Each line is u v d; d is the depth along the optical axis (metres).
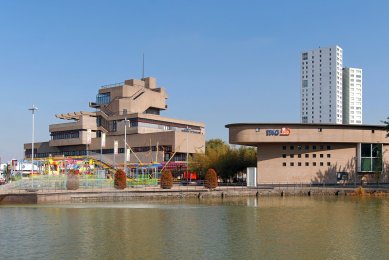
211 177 100.31
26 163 131.50
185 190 92.81
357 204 76.06
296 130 115.62
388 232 45.59
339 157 118.88
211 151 138.12
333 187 106.25
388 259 33.88
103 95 192.75
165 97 199.12
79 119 188.62
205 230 47.19
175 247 38.19
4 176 127.75
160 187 100.56
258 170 118.75
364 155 118.75
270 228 48.47
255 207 71.56
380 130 119.56
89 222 52.44
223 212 63.84
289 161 118.31
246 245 39.03
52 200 76.94
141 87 190.50
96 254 35.53
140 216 58.53
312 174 117.94
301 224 51.44
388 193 99.19
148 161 157.50
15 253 35.84
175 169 143.50
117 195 84.69
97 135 185.75
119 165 138.88
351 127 117.56
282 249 37.38
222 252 36.25
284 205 74.94
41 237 42.53
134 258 34.28
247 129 115.56
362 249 37.28
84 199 80.88
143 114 171.25
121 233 45.06
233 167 131.25
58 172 119.31
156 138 159.50
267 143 117.81
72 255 35.19
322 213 62.19
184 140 157.88
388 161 121.62
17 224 50.38
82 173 114.88
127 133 171.12
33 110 93.38
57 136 191.25
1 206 70.25
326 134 116.00
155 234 44.56
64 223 51.41
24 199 75.06
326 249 37.34
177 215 60.03
